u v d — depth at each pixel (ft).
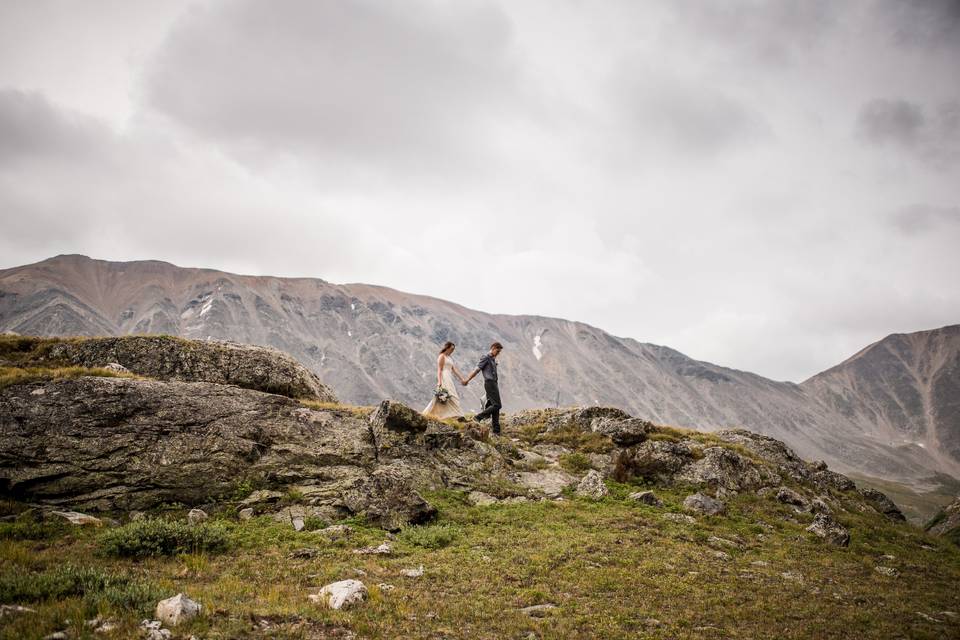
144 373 79.87
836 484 112.27
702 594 42.27
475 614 34.32
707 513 72.90
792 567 54.80
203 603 30.37
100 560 39.14
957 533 128.98
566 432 98.32
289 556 43.70
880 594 48.52
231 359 86.22
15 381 60.54
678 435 103.86
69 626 26.14
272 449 64.23
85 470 54.54
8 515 48.37
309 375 95.09
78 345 81.92
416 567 43.16
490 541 51.72
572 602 38.06
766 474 94.68
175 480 56.54
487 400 87.81
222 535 45.16
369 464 66.59
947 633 39.47
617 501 72.90
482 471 74.33
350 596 33.68
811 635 36.24
